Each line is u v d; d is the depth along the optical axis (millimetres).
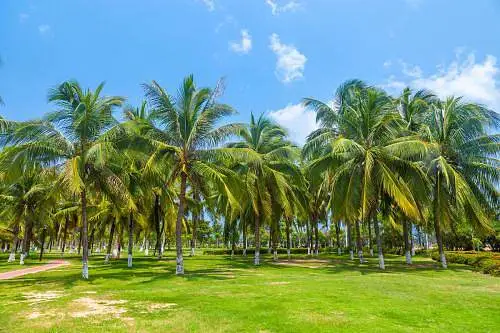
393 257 41906
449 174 24125
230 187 22266
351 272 22656
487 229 23406
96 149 17656
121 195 20875
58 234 51656
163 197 27641
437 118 26484
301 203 34875
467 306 11031
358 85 30344
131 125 19609
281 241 85812
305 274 21406
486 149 24703
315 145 25031
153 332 8523
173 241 80562
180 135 21406
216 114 21641
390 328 8547
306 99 27375
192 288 15219
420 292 13664
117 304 11852
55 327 8992
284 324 8945
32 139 18359
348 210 23594
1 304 12203
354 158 24344
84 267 19516
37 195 35906
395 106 27703
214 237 91438
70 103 19703
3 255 53625
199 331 8531
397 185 22328
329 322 9078
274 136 31469
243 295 13125
